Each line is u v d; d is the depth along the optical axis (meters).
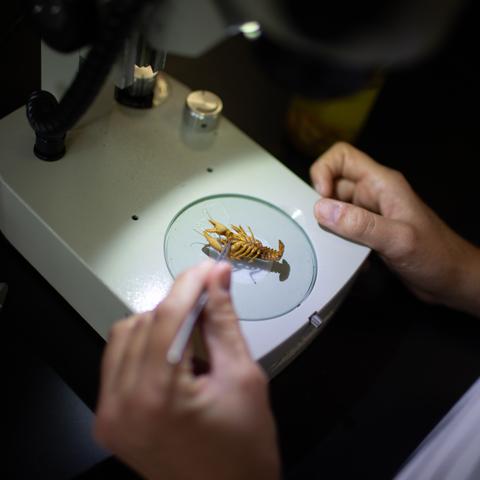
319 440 0.38
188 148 0.40
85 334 0.39
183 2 0.24
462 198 0.55
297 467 0.37
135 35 0.30
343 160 0.45
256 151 0.41
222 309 0.28
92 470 0.34
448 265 0.42
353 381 0.41
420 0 0.21
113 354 0.28
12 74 0.41
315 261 0.37
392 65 0.22
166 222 0.36
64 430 0.35
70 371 0.37
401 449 0.39
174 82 0.44
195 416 0.26
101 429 0.27
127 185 0.37
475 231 0.53
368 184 0.44
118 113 0.40
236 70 0.56
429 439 0.37
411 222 0.42
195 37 0.25
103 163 0.37
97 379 0.37
